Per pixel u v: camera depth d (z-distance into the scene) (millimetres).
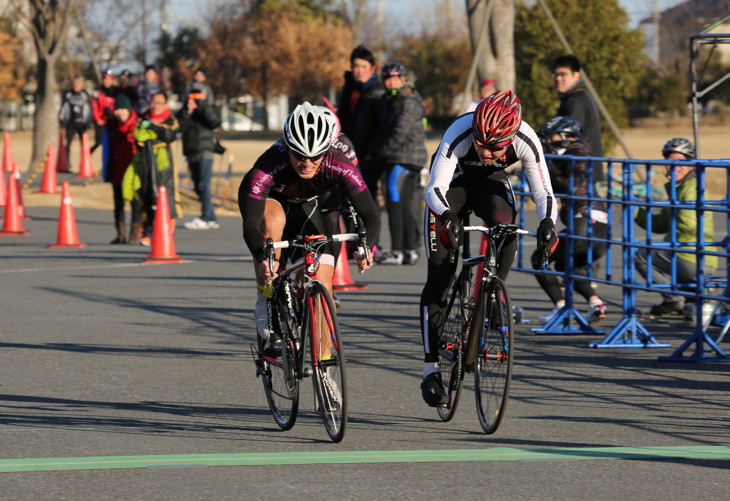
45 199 61312
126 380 19469
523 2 98938
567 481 13078
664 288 22266
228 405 17562
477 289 16297
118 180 43000
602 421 16406
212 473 13391
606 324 25922
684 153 24969
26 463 13828
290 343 15500
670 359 21406
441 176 15922
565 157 24000
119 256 39562
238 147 134875
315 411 16359
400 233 37125
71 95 74375
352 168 15664
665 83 196875
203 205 50000
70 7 75875
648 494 12578
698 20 195625
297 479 13117
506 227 15328
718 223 50469
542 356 21953
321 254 15750
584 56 95438
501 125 15172
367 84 35531
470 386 19125
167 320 26234
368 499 12328
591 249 24219
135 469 13570
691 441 15148
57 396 18109
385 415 16859
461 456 14234
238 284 32625
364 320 26250
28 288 31609
